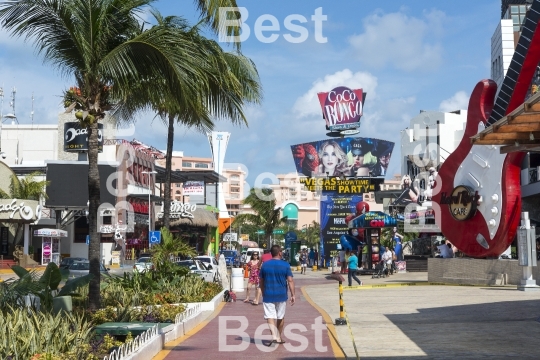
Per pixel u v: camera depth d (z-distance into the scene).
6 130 82.56
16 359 7.66
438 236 50.69
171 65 12.67
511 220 26.05
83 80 13.45
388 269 38.06
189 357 10.54
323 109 61.41
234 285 28.38
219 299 21.25
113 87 13.45
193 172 70.75
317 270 55.66
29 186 57.44
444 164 29.97
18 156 81.69
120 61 12.66
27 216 51.94
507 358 10.17
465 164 28.72
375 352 10.92
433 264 30.12
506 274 26.23
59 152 73.12
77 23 12.85
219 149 76.56
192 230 64.06
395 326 14.39
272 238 74.44
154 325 11.38
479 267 27.42
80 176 60.03
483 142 12.34
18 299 11.71
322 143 58.66
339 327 14.36
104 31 13.12
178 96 13.38
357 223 40.78
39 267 50.00
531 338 12.20
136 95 14.03
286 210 69.56
